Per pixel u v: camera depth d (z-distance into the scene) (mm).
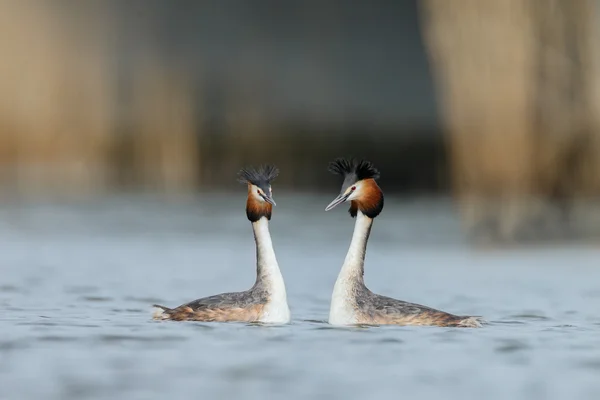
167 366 11562
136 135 44219
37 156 43625
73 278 20766
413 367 11641
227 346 12570
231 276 21484
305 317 15273
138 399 10211
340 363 11758
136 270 22406
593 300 17766
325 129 43781
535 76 26609
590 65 26703
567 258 24594
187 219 33969
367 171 14438
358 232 14391
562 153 26953
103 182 43719
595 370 11570
